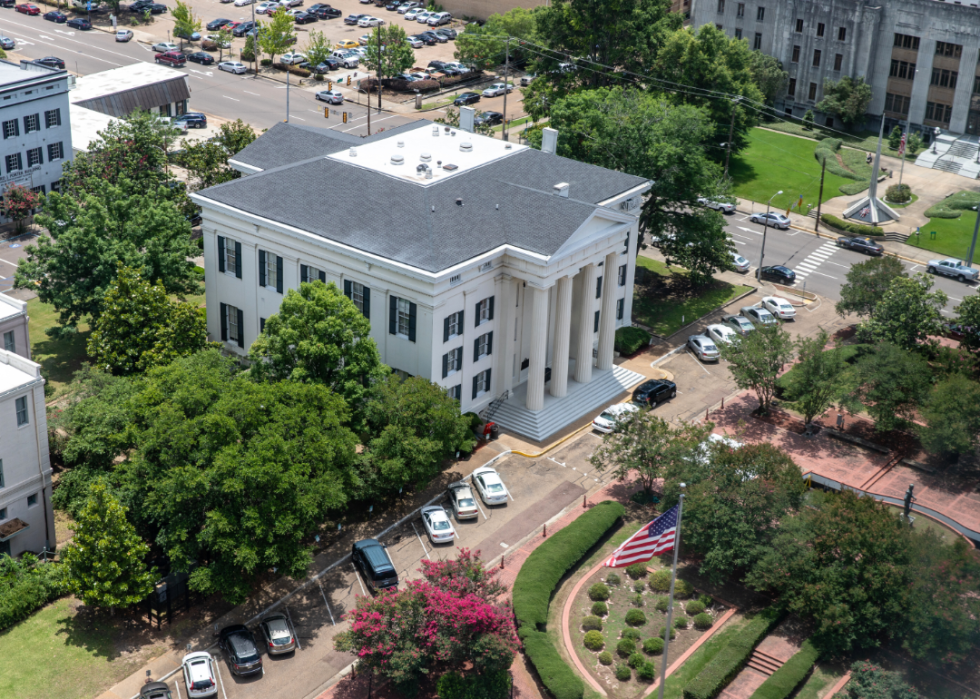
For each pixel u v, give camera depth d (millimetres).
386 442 79938
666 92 153625
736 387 104812
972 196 145750
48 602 73812
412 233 89812
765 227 125750
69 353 102875
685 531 76625
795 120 173875
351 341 82500
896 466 93625
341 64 187500
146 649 70250
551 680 66938
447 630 65625
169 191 115750
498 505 85188
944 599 68312
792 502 77375
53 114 129625
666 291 123375
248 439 73938
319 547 80125
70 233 97125
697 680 67875
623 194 102750
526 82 183375
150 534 77375
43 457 77750
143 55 188625
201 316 92875
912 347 102438
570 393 99250
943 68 159875
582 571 79125
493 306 92875
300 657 70125
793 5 168375
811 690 68562
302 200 95062
